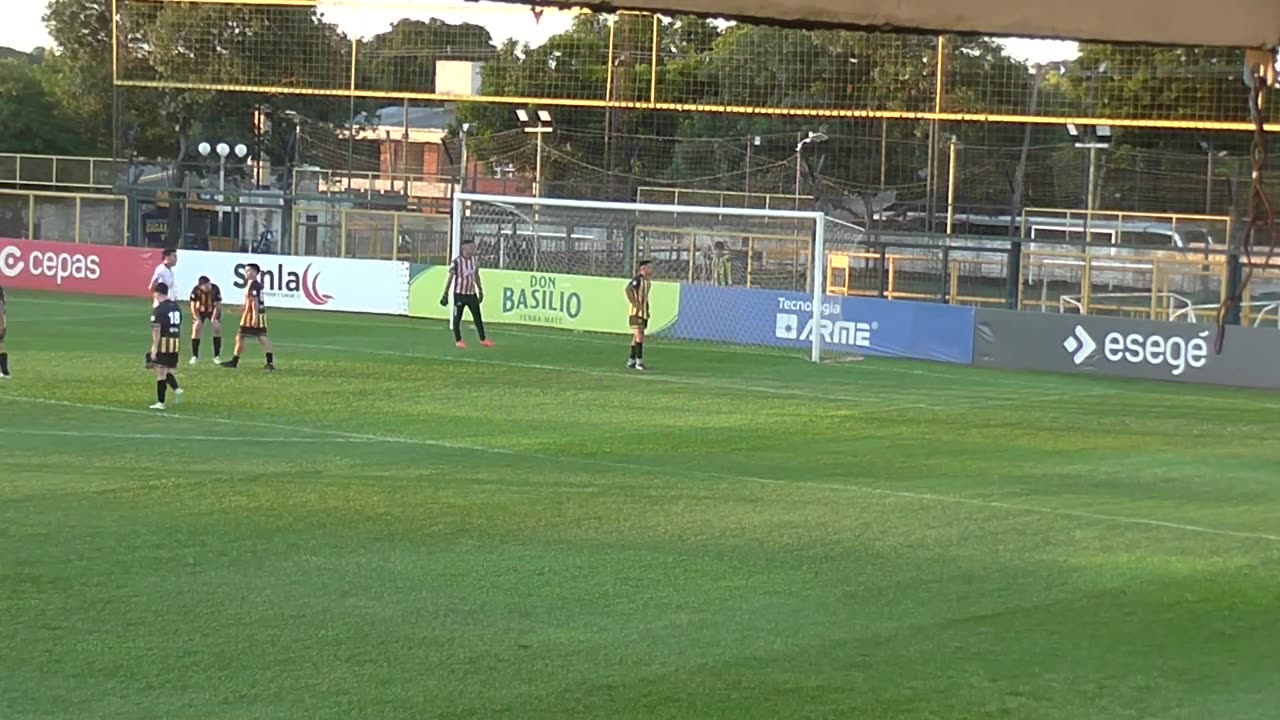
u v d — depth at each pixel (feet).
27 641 103.86
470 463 189.37
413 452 196.95
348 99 632.79
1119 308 406.82
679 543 143.84
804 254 454.40
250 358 312.50
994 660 105.29
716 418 242.78
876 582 129.59
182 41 510.58
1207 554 145.69
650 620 114.42
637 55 468.34
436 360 319.47
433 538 142.72
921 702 94.79
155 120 614.34
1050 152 493.77
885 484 183.62
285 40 499.10
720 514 159.74
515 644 106.63
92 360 294.05
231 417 224.94
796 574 131.75
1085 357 345.51
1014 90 429.38
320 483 171.12
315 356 319.68
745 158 539.29
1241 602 124.77
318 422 222.69
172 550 134.10
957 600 123.54
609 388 280.92
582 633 110.11
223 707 90.58
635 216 471.62
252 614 112.98
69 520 145.69
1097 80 415.64
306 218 519.19
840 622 115.34
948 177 501.97
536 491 170.50
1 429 206.80
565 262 476.13
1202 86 403.34
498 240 482.69
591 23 494.59
